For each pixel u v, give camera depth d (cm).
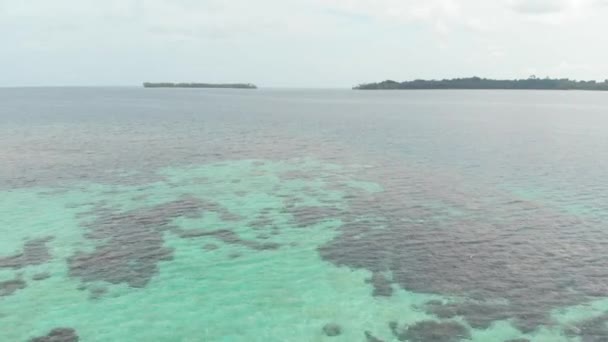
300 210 3056
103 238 2573
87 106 13525
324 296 1975
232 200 3272
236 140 6056
